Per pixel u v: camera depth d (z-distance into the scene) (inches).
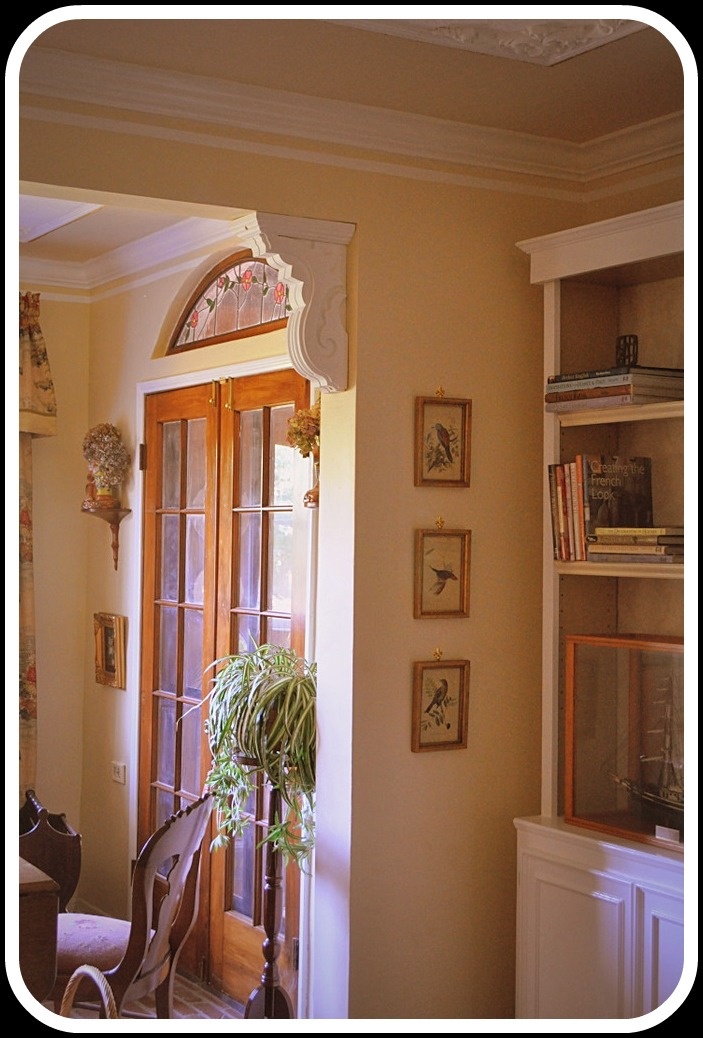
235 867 176.2
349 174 130.3
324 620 133.6
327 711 132.4
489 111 130.2
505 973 138.8
